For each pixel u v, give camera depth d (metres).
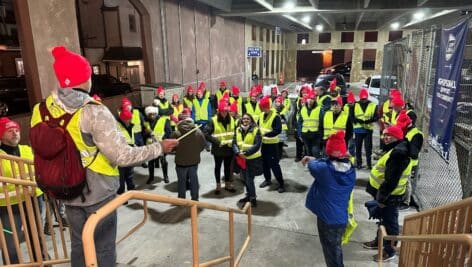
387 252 4.09
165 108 8.34
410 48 6.95
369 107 7.25
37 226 3.34
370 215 4.09
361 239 4.67
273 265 4.13
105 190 1.84
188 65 13.27
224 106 5.92
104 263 1.94
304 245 4.57
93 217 1.40
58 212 3.54
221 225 5.14
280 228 5.04
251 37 21.91
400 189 3.81
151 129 6.74
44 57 6.34
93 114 1.71
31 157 3.61
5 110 5.93
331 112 6.87
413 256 2.85
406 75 7.35
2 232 2.87
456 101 3.96
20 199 2.92
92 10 17.17
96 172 1.79
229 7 15.13
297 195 6.27
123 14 17.73
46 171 1.69
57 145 1.65
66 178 1.68
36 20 6.14
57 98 1.72
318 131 7.18
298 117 7.80
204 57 14.84
